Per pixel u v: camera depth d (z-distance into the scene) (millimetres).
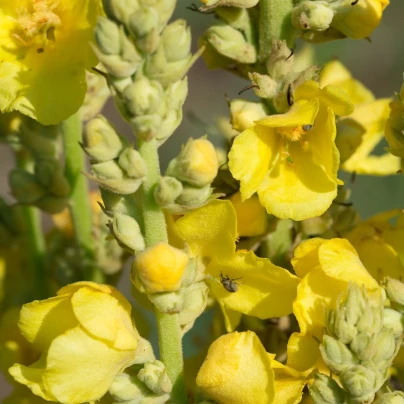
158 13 383
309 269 408
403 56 825
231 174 424
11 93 415
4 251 493
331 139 405
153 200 392
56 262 488
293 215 408
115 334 393
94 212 484
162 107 385
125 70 382
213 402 404
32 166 491
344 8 427
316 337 401
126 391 400
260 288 413
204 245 406
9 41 422
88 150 387
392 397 394
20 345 463
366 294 391
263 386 394
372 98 476
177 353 403
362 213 563
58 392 392
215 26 428
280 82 421
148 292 390
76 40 415
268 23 425
